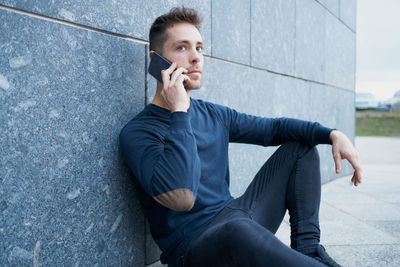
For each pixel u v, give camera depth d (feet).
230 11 9.04
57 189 4.50
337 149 5.37
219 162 5.45
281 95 12.07
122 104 5.52
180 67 5.08
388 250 7.01
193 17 5.26
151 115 5.06
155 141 4.64
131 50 5.69
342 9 18.39
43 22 4.26
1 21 3.83
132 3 5.72
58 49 4.46
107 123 5.24
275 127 5.94
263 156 10.82
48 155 4.38
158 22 5.30
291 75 12.85
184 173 4.09
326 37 16.29
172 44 5.12
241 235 3.61
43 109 4.30
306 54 14.17
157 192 4.14
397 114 71.87
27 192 4.15
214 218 4.90
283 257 3.40
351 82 20.01
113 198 5.37
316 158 5.43
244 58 9.77
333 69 17.22
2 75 3.85
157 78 5.13
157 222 4.97
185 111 4.58
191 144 4.28
